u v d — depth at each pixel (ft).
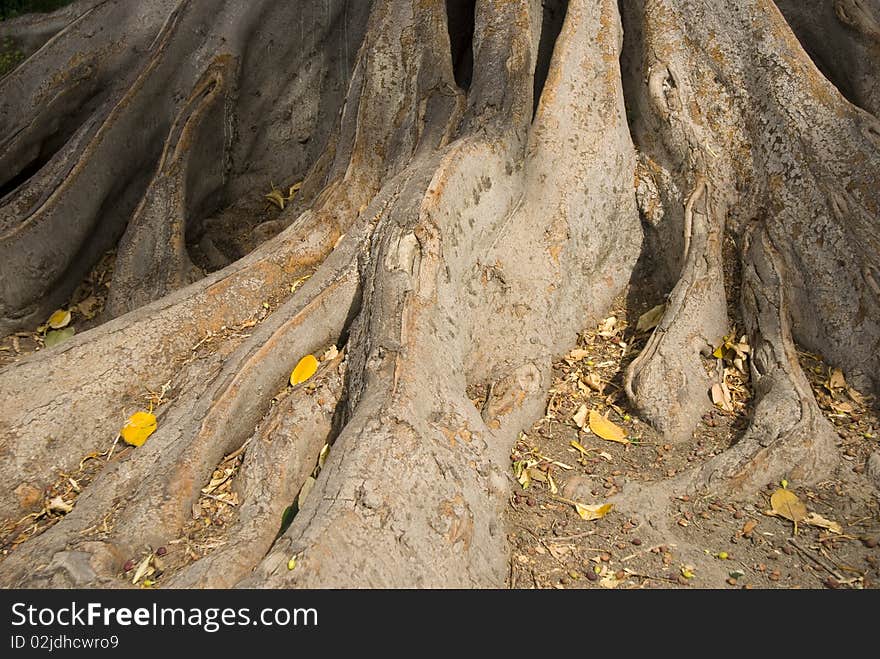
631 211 18.10
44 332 19.62
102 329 15.26
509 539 12.52
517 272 15.89
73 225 19.77
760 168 17.49
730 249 17.49
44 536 11.99
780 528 13.07
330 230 17.75
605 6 18.63
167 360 15.26
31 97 22.86
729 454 13.96
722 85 18.07
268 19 22.29
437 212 14.25
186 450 12.89
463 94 18.02
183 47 21.53
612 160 17.71
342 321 15.25
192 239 21.45
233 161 22.43
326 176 19.94
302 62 22.94
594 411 15.17
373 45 19.24
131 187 21.36
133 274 19.39
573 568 12.19
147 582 11.19
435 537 11.07
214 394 13.56
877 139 16.71
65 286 20.25
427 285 13.70
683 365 15.29
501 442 13.85
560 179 16.94
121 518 12.12
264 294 16.65
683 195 17.74
